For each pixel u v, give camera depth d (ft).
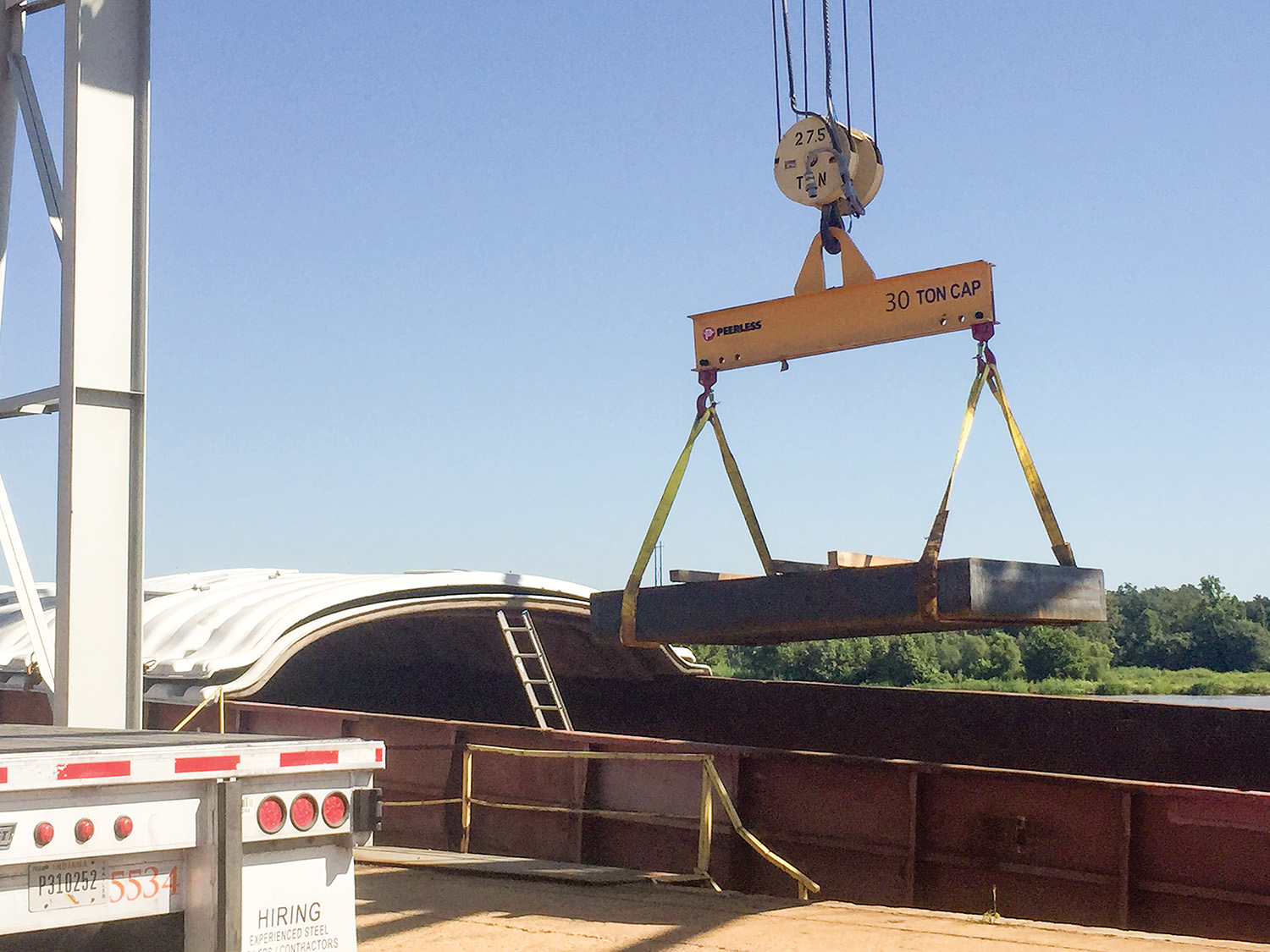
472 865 34.40
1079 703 48.42
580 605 64.34
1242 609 446.60
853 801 34.47
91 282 36.40
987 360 28.68
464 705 77.51
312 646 77.30
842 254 31.65
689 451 33.12
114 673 36.29
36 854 15.38
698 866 34.83
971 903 32.04
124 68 37.70
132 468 37.06
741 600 30.12
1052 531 28.30
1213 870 28.48
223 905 16.63
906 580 26.99
